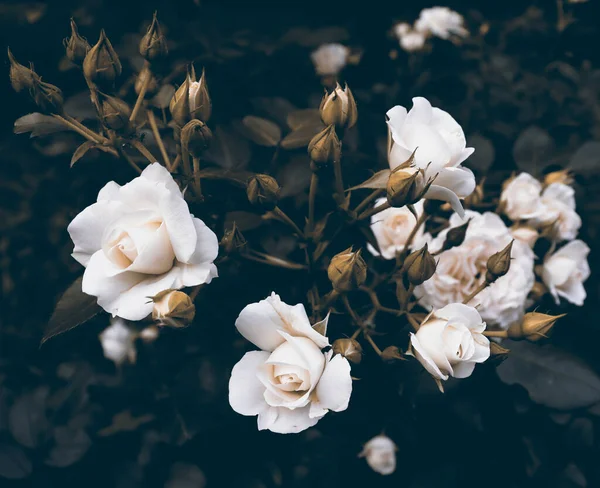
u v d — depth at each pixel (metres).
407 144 0.49
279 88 0.76
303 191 0.62
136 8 0.78
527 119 0.78
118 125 0.51
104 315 0.69
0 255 0.90
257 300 0.58
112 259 0.45
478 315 0.48
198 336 0.62
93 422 0.70
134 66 0.69
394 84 0.82
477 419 0.60
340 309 0.55
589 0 0.94
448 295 0.56
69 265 0.75
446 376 0.49
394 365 0.56
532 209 0.60
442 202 0.53
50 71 0.79
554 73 0.89
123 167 0.64
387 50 0.98
